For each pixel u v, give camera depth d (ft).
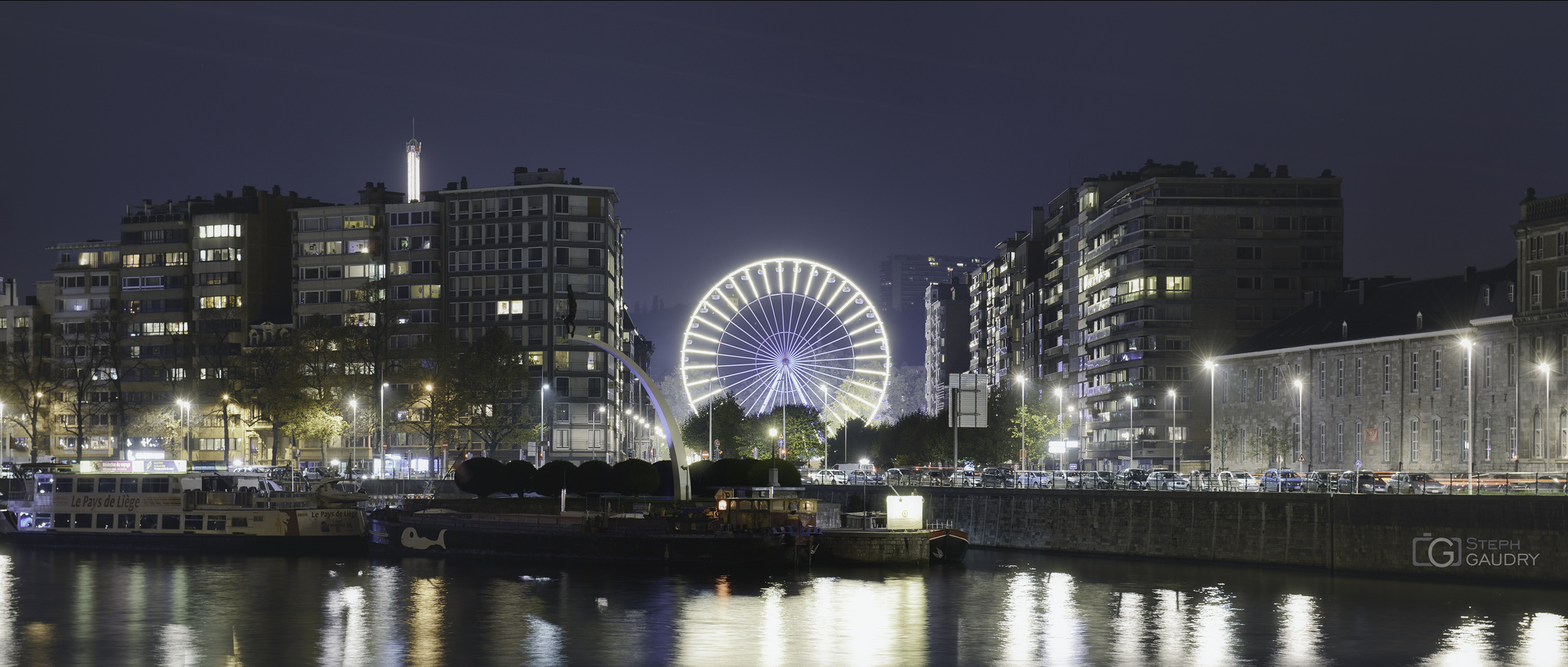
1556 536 272.10
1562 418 393.29
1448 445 444.96
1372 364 480.23
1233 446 549.13
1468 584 284.20
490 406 635.25
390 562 352.08
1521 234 409.49
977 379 469.16
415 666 210.18
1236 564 325.42
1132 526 353.10
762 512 342.23
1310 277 619.67
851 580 312.50
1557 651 216.74
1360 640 226.58
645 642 229.25
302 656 218.38
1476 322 431.43
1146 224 620.90
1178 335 616.80
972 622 249.55
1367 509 300.40
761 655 219.20
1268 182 630.74
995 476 465.88
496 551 354.13
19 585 302.04
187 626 245.45
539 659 215.92
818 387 594.65
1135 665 210.18
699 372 597.11
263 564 347.97
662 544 335.26
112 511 379.35
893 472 540.11
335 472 565.12
